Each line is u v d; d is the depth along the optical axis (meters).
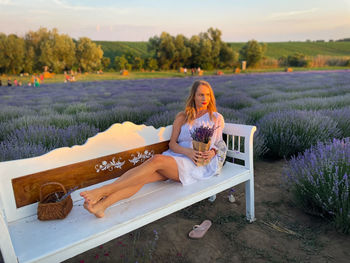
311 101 6.98
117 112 6.63
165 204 1.73
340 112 5.08
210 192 2.03
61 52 52.88
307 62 50.28
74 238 1.37
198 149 2.04
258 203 2.66
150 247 1.94
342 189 2.09
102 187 1.63
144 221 1.63
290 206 2.55
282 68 51.78
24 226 1.51
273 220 2.31
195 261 1.79
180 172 2.00
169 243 2.00
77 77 40.34
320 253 1.82
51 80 37.00
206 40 58.09
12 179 1.54
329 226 2.12
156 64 58.62
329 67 46.97
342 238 1.96
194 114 2.28
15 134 4.27
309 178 2.25
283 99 9.38
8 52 48.06
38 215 1.54
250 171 2.32
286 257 1.80
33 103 11.12
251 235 2.09
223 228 2.21
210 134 2.02
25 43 51.88
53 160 1.68
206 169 2.19
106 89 19.33
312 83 16.44
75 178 1.82
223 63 60.38
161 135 2.35
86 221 1.54
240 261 1.79
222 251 1.90
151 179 1.97
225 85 18.19
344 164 2.20
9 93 17.75
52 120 5.92
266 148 4.14
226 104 8.75
